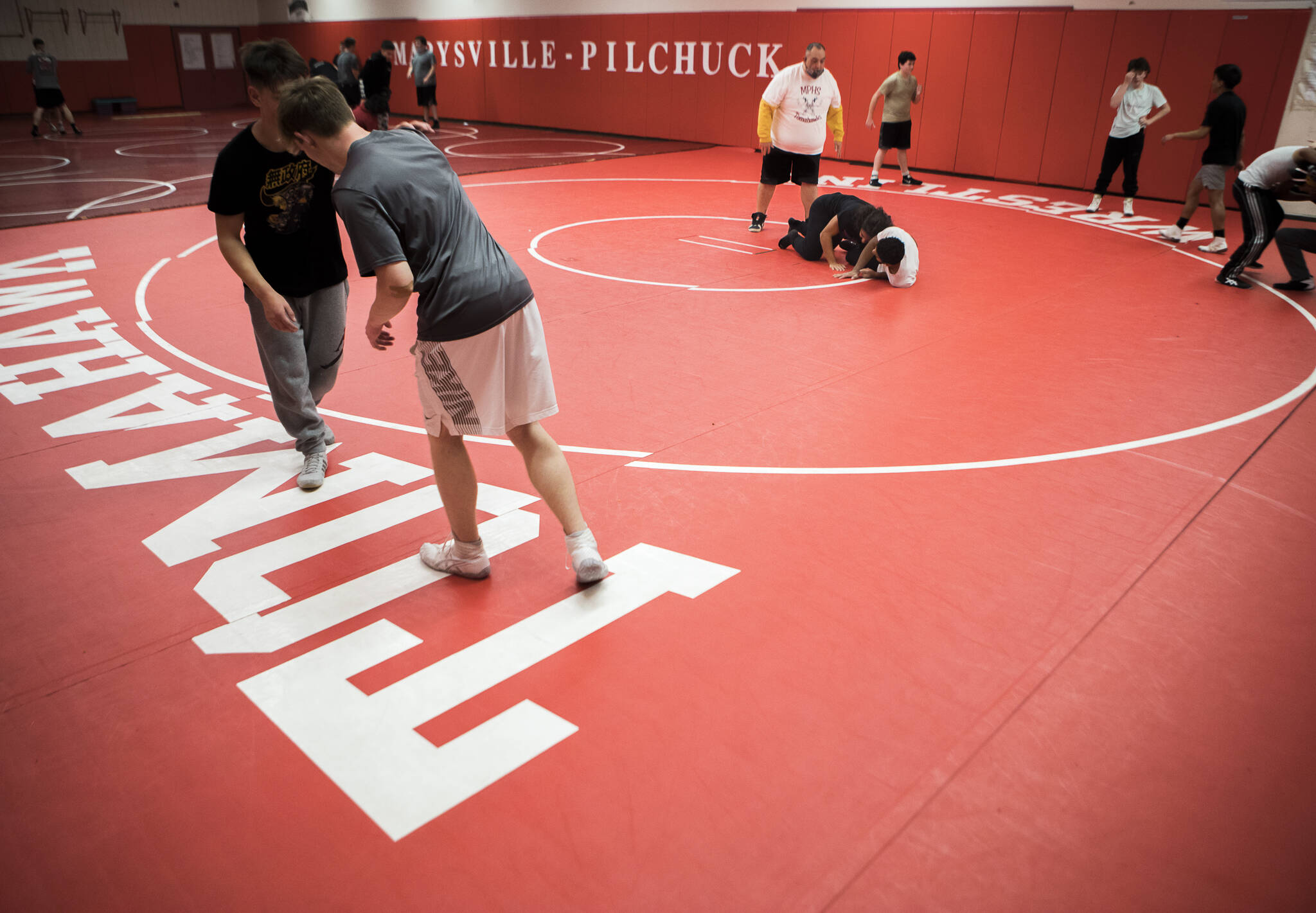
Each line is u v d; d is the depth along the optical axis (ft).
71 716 8.27
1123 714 8.28
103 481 13.16
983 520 11.93
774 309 22.41
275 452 14.28
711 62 56.65
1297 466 13.70
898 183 44.55
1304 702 8.48
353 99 41.98
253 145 11.37
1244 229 24.52
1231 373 17.92
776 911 6.23
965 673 8.84
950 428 15.07
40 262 26.99
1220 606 10.03
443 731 8.05
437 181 9.02
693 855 6.71
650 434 14.76
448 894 6.40
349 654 9.17
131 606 10.02
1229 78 28.43
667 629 9.56
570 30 63.46
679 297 23.44
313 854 6.76
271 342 12.36
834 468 13.51
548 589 10.37
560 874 6.55
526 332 9.38
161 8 84.07
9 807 7.22
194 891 6.45
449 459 9.92
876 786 7.39
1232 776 7.54
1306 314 22.45
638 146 58.08
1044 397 16.53
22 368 18.10
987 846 6.79
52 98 63.41
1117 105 35.55
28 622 9.70
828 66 50.96
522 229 32.53
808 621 9.70
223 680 8.78
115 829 7.00
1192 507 12.34
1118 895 6.37
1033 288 24.80
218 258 27.73
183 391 16.89
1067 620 9.72
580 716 8.23
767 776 7.49
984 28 44.52
